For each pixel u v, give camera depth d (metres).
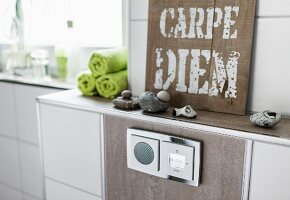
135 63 0.82
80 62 1.12
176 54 0.73
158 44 0.76
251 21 0.64
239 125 0.60
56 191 0.88
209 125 0.60
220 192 0.61
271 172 0.55
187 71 0.72
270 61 0.64
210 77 0.70
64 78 1.16
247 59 0.65
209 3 0.68
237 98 0.67
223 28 0.67
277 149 0.54
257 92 0.67
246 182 0.58
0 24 1.32
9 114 1.24
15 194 1.32
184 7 0.71
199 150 0.61
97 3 1.06
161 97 0.69
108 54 0.85
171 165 0.65
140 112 0.70
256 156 0.56
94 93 0.87
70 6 1.10
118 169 0.74
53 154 0.85
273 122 0.58
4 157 1.31
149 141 0.67
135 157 0.70
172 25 0.73
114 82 0.82
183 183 0.65
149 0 0.75
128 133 0.70
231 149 0.58
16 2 1.23
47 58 1.22
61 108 0.80
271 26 0.63
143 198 0.72
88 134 0.77
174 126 0.64
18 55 1.29
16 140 1.24
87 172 0.80
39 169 1.20
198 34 0.70
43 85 1.11
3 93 1.23
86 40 1.12
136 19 0.79
